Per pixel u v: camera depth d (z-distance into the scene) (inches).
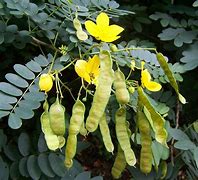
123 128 13.4
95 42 16.0
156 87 13.4
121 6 23.0
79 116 12.3
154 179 19.0
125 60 16.2
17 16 15.6
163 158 17.3
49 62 14.9
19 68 14.3
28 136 17.6
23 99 13.9
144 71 13.4
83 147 18.7
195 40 20.3
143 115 13.7
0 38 15.5
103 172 25.1
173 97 19.7
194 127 18.8
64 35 16.0
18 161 17.5
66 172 17.4
